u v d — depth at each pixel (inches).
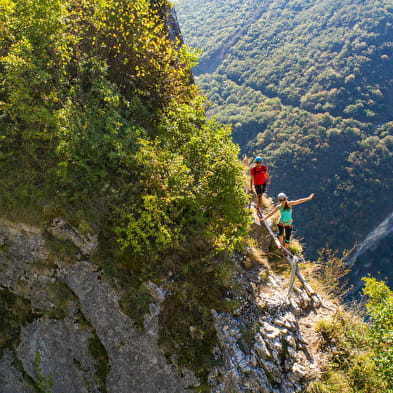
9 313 245.9
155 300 237.9
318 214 2591.0
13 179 236.4
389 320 257.1
